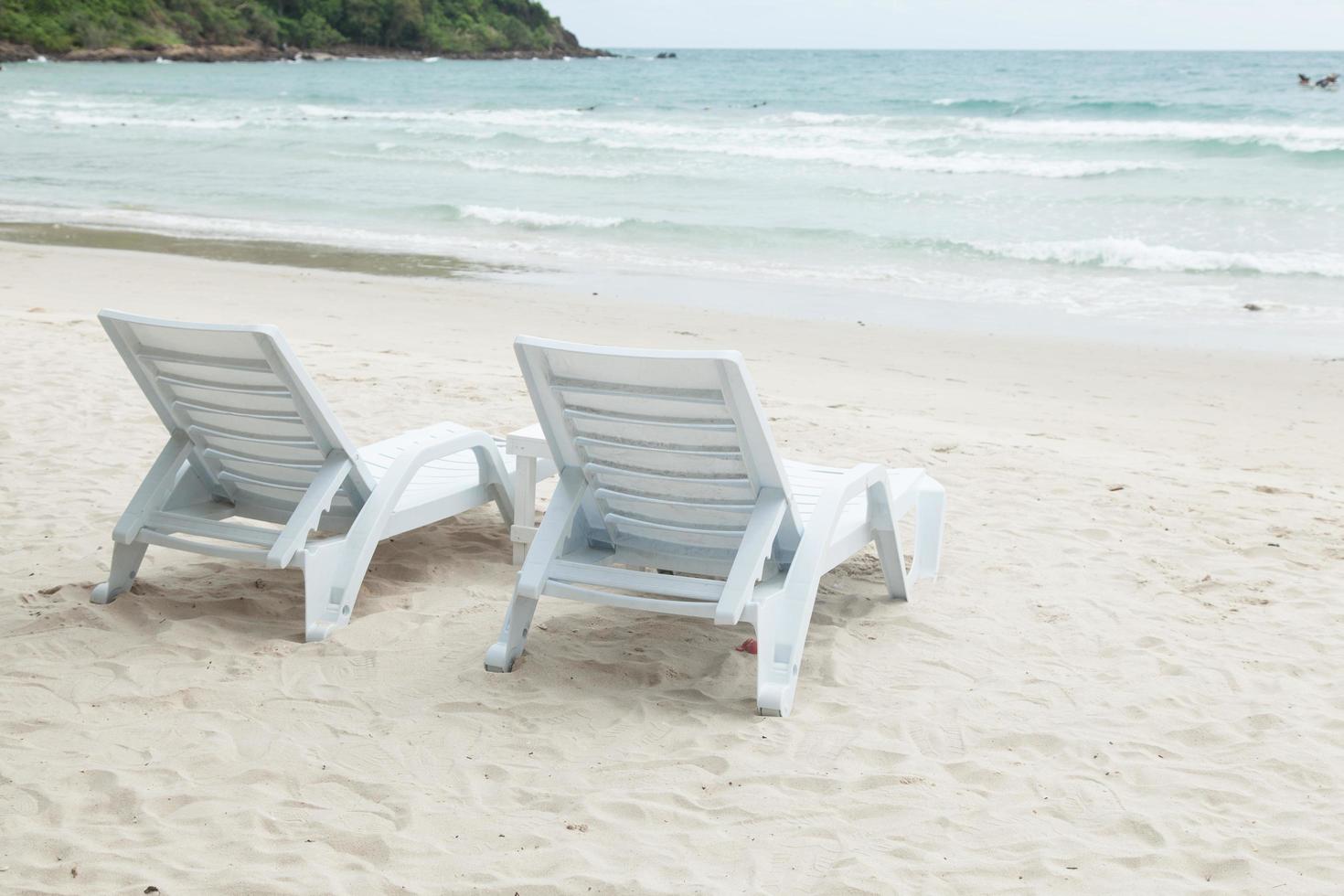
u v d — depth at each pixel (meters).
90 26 107.62
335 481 4.19
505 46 144.00
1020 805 3.10
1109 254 16.36
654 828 2.97
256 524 5.57
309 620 4.14
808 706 3.72
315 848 2.85
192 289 14.12
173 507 4.53
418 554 5.12
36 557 4.92
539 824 2.98
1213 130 31.45
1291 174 23.14
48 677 3.78
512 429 7.35
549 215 20.55
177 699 3.65
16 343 9.35
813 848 2.88
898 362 10.95
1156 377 10.43
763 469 3.66
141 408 7.39
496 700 3.72
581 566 3.90
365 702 3.68
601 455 3.92
